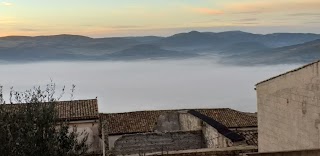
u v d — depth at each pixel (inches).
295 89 733.9
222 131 1092.5
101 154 1192.2
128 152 1206.9
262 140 881.5
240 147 951.0
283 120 782.5
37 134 637.3
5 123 631.8
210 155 924.0
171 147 1237.1
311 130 688.4
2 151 612.4
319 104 661.9
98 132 1285.7
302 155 524.1
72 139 682.8
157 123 1569.9
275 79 808.3
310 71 683.4
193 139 1248.2
